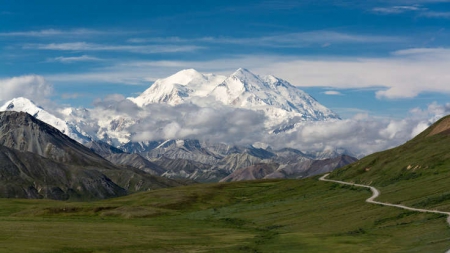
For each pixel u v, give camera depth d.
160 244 145.75
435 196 168.62
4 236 146.62
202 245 145.00
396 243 116.31
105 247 136.62
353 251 114.62
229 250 133.50
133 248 137.12
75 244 138.00
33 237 147.50
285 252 123.69
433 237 114.06
